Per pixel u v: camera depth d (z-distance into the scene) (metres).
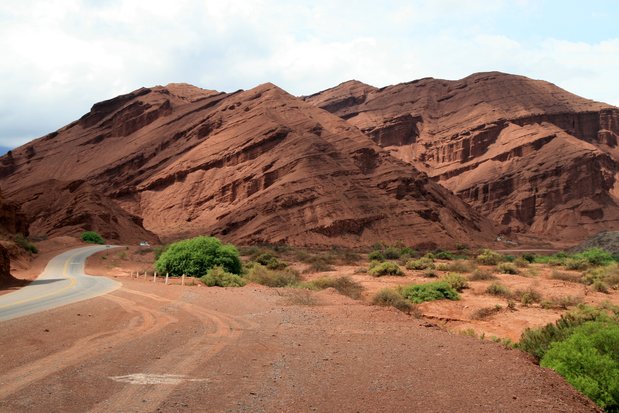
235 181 140.00
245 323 14.20
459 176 198.25
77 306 17.94
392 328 13.48
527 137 192.88
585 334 10.02
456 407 6.79
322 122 163.75
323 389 7.66
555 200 171.12
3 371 8.66
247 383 7.98
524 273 38.78
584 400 7.59
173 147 172.62
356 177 132.75
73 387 7.67
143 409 6.66
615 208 173.50
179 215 143.12
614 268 35.72
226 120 169.38
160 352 10.27
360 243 111.56
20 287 27.92
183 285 27.55
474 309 20.27
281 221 114.00
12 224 62.47
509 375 8.38
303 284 27.56
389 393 7.44
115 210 116.31
